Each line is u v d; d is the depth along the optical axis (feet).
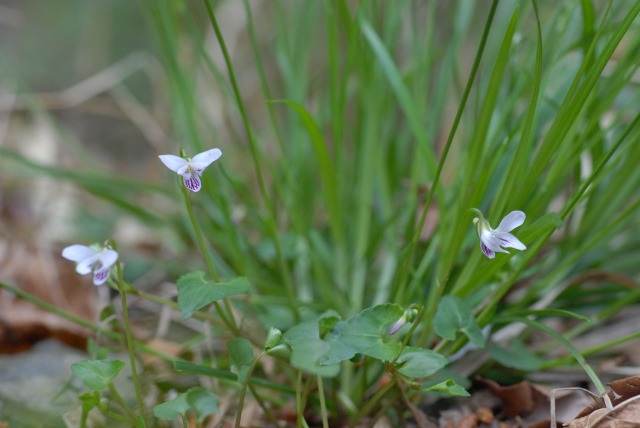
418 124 1.39
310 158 1.59
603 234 1.37
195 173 1.21
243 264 1.45
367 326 1.19
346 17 1.43
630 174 1.44
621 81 1.34
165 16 1.53
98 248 1.19
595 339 1.42
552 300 1.43
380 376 1.35
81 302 1.60
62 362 1.42
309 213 1.58
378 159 1.51
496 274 1.33
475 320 1.26
